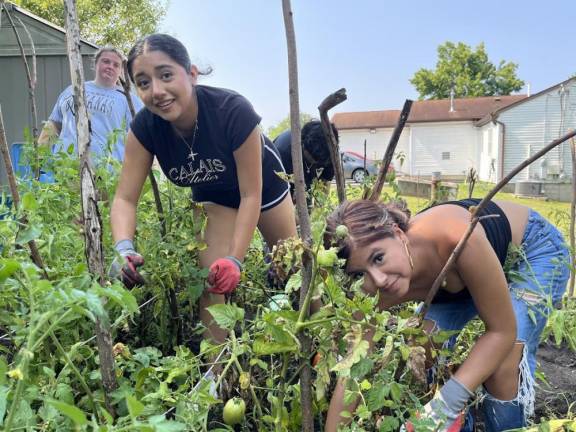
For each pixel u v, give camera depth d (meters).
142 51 2.10
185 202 2.67
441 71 47.25
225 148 2.28
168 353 2.40
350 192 3.69
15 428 1.14
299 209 1.38
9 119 7.14
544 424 1.61
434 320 2.16
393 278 1.63
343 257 1.61
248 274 2.60
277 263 1.40
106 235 2.30
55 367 1.65
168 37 2.15
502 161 27.77
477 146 33.25
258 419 1.62
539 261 2.12
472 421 2.03
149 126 2.29
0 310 1.54
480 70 47.22
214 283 2.03
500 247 2.03
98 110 3.85
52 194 2.21
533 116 27.39
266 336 1.43
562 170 23.78
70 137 3.63
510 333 1.74
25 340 1.37
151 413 1.37
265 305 2.54
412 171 33.81
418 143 33.72
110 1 21.25
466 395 1.67
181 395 1.40
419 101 35.12
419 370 1.34
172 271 2.27
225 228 2.45
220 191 2.43
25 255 1.70
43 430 1.24
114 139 2.66
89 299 1.03
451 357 2.01
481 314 1.76
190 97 2.19
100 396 1.49
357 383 1.38
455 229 1.73
